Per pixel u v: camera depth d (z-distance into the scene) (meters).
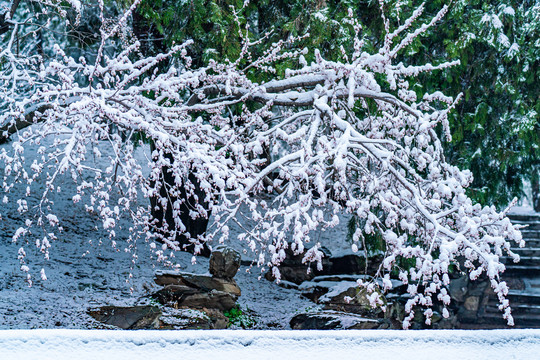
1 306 8.90
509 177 15.65
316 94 8.14
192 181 13.73
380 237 12.95
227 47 9.96
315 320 10.70
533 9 12.83
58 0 9.09
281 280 13.63
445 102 8.75
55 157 6.62
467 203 7.40
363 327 10.66
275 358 3.30
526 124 13.27
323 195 6.82
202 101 9.00
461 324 15.20
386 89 12.23
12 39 8.72
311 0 10.16
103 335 3.28
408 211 7.58
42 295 9.60
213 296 10.31
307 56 10.30
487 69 13.77
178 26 10.40
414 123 8.61
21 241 12.21
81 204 15.63
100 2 6.88
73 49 14.45
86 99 6.81
